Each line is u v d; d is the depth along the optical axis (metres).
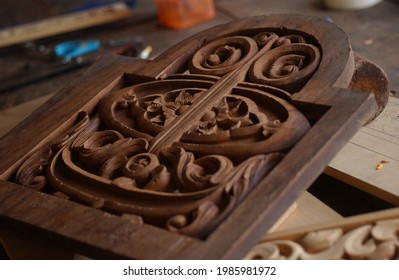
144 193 0.95
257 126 1.00
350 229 0.90
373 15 1.86
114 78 1.28
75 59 1.92
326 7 1.95
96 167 1.07
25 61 1.99
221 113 1.07
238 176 0.92
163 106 1.14
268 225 0.86
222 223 0.86
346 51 1.10
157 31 2.06
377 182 1.10
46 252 1.06
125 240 0.88
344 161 1.17
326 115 0.97
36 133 1.18
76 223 0.93
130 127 1.13
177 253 0.83
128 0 2.30
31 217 0.97
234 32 1.30
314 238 0.89
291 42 1.22
